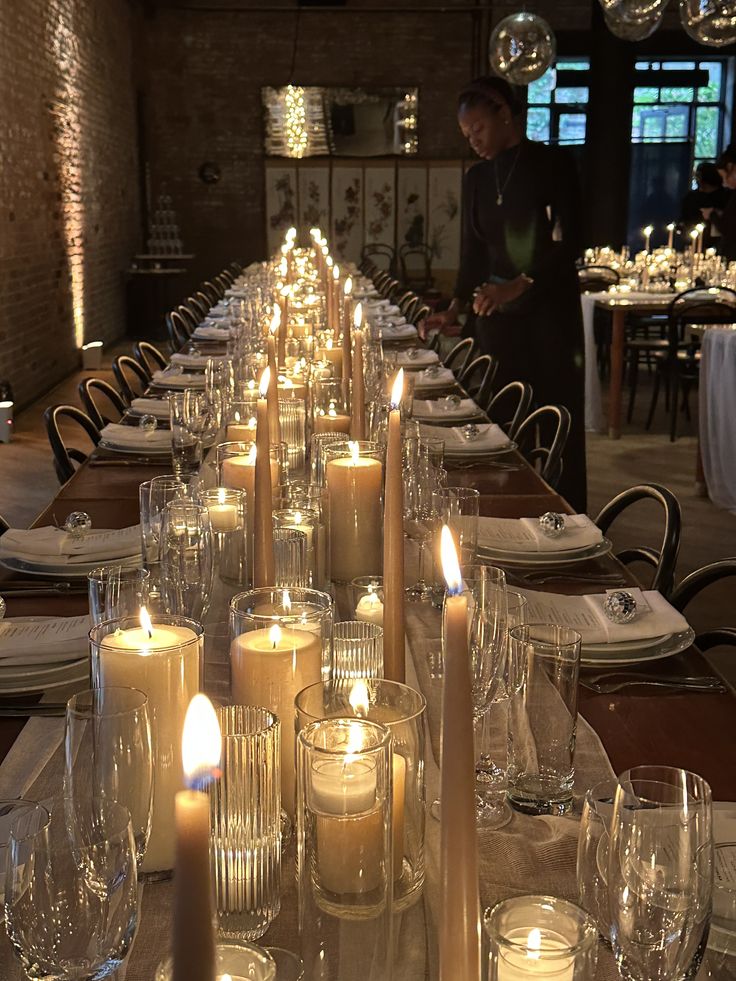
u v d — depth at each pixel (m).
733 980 0.82
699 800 0.82
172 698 0.93
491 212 4.84
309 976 0.73
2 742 1.26
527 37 7.73
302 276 8.27
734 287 7.36
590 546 2.04
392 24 13.34
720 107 14.21
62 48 9.33
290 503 1.91
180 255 12.53
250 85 13.51
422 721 0.85
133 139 12.99
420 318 7.47
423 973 0.81
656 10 6.55
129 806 0.88
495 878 0.97
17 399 7.91
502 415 4.86
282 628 1.00
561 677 1.08
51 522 2.30
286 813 0.98
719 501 5.43
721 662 3.51
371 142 13.66
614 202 13.12
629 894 0.79
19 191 7.96
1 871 0.86
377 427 2.31
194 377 4.23
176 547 1.40
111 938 0.76
